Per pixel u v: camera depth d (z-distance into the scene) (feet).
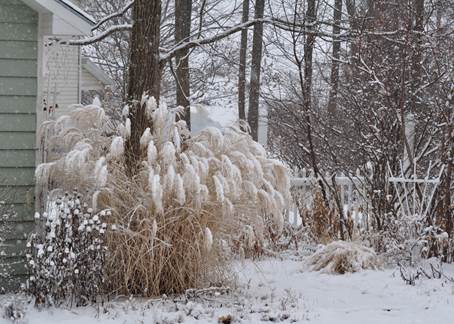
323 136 40.16
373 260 32.45
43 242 25.79
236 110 90.07
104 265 24.81
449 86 36.63
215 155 27.30
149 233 25.29
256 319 23.04
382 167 36.52
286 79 55.36
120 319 22.45
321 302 26.02
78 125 27.37
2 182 26.86
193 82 83.15
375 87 39.37
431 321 22.82
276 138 59.41
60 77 53.36
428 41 43.50
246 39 72.90
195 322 22.31
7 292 26.58
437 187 33.76
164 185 24.79
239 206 26.86
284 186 28.43
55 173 26.17
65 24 27.32
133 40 29.55
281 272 32.19
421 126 40.86
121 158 26.53
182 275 25.76
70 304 24.13
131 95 29.22
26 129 27.22
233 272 27.78
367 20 45.03
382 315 23.82
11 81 27.14
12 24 27.17
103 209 25.67
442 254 33.42
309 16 44.96
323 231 39.34
